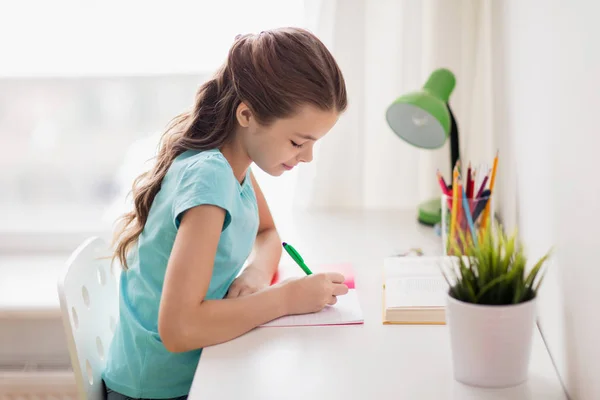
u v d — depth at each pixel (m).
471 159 1.88
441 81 1.58
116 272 1.77
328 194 1.89
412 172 1.87
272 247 1.38
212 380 0.93
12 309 1.71
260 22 1.85
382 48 1.82
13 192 2.11
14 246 2.04
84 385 1.19
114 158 2.09
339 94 1.16
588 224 0.83
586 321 0.84
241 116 1.16
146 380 1.19
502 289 0.87
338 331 1.08
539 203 1.14
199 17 1.88
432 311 1.09
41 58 1.95
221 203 1.07
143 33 1.91
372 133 1.87
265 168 1.21
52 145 2.10
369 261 1.43
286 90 1.11
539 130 1.14
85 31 1.92
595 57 0.79
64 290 1.15
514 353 0.88
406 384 0.91
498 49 1.62
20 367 1.85
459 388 0.90
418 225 1.72
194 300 1.03
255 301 1.10
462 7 1.76
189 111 1.29
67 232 2.03
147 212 1.22
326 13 1.77
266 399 0.88
